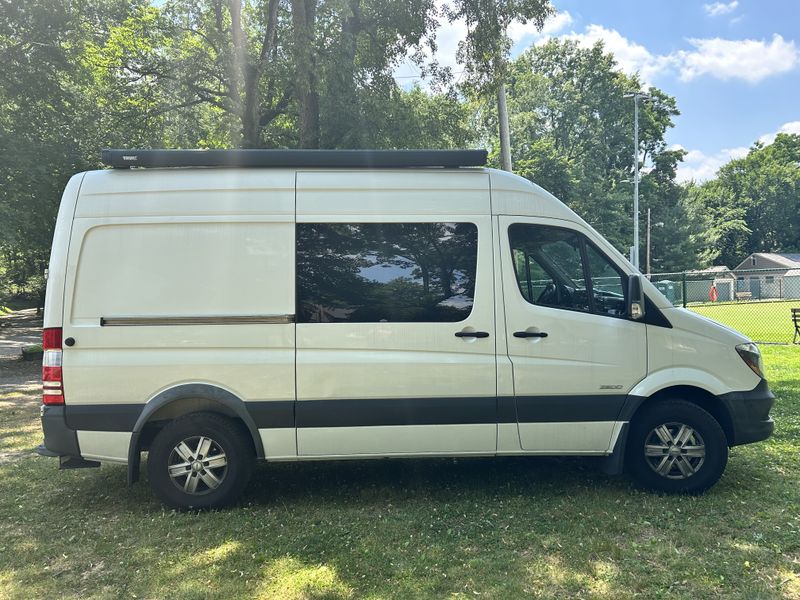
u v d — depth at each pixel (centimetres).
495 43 1449
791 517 399
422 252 437
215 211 428
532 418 436
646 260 5266
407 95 1750
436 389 429
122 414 417
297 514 422
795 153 7850
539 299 441
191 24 1852
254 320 422
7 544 378
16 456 591
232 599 307
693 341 446
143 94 1864
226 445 427
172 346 420
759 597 302
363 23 1496
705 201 7175
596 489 461
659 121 5584
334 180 438
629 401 441
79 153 1634
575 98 4972
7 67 1548
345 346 426
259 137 1574
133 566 346
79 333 417
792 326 1805
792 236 7206
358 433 428
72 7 1692
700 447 442
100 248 423
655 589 312
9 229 1371
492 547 363
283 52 1488
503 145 1509
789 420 654
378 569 337
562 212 454
